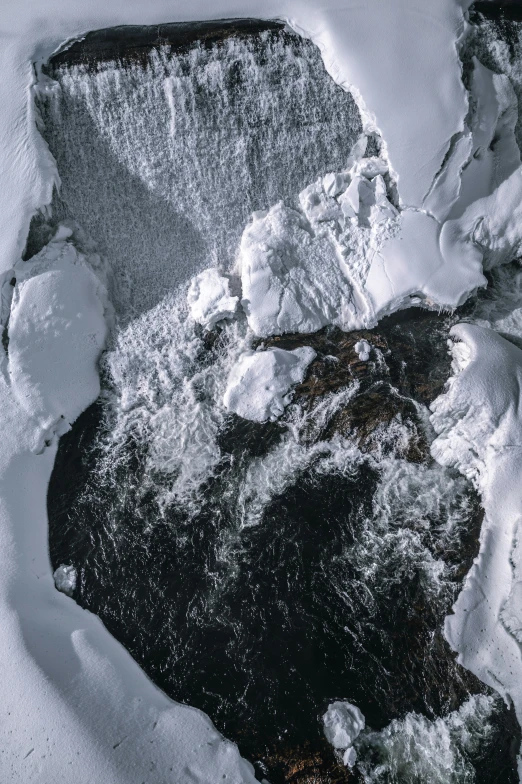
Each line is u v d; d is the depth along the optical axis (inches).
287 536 374.6
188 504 385.4
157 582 366.3
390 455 390.6
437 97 378.9
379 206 402.3
